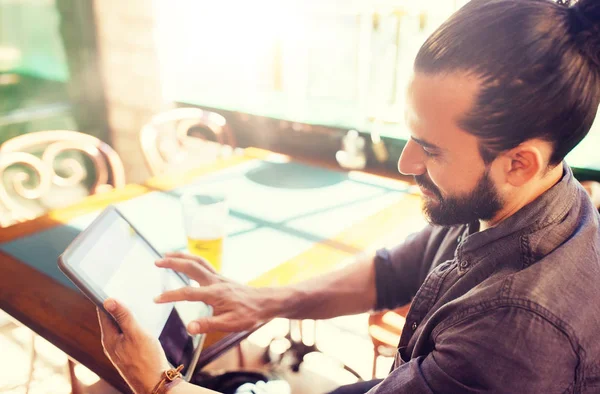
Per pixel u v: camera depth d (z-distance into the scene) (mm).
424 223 1438
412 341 745
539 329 542
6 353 1918
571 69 522
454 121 563
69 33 3102
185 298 899
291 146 2906
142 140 2029
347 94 2873
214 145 3186
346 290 1015
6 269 1155
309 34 2898
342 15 2758
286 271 1159
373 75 2711
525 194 617
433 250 950
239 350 1167
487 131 550
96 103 3281
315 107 2914
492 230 645
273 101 3078
